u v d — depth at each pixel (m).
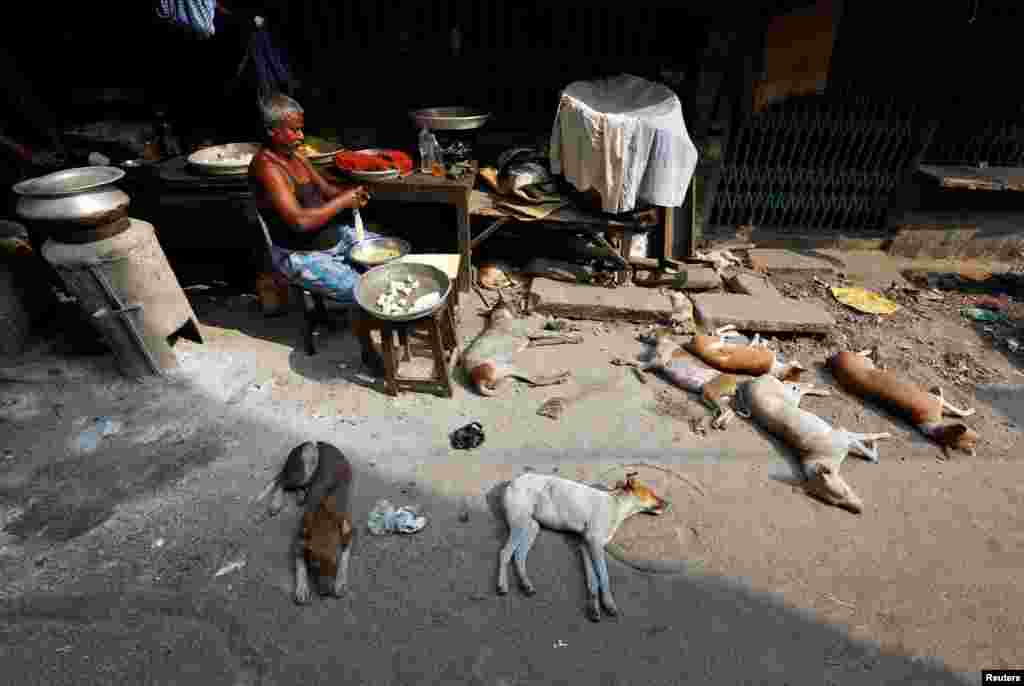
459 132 4.89
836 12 4.66
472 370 3.85
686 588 2.62
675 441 3.46
